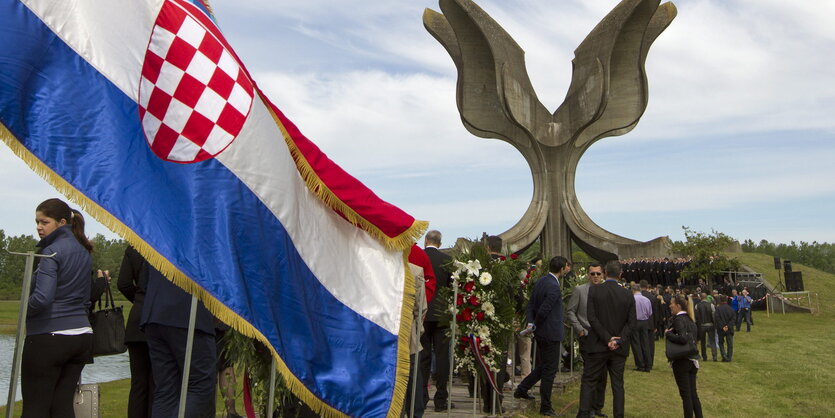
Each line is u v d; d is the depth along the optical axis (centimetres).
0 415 856
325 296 533
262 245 463
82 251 515
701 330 2167
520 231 4281
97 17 414
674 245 4628
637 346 1766
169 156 423
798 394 1434
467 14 4131
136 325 592
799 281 4950
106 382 1294
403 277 597
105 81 411
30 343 487
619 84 4284
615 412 945
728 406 1283
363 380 539
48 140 388
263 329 456
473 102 4334
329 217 556
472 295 885
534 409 1050
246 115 456
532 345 1294
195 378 503
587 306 966
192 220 423
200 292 419
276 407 578
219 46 451
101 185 396
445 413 902
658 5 4009
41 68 394
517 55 4222
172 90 426
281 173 487
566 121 4272
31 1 395
